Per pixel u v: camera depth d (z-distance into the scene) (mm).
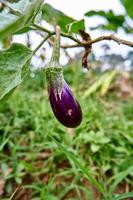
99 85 1361
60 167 857
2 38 248
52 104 339
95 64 1642
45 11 477
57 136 874
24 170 850
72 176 829
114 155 888
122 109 1248
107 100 1404
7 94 319
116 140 945
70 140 890
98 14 745
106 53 1631
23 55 325
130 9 684
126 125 1031
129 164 834
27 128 971
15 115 1005
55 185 810
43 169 835
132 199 767
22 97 1099
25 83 1313
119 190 805
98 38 373
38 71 1353
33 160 858
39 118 956
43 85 1330
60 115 338
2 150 899
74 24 392
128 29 781
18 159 890
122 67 1701
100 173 838
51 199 711
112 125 1009
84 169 564
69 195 792
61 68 338
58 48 335
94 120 1015
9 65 324
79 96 1128
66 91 339
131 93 1489
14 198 797
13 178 825
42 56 819
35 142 904
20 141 896
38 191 781
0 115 990
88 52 381
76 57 1556
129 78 1619
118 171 833
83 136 889
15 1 348
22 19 254
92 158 868
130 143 933
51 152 899
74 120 338
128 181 795
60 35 335
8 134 931
